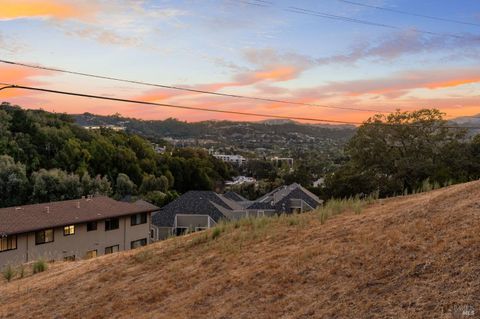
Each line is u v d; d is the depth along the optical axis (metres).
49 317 10.45
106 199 39.19
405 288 6.83
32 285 13.94
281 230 13.64
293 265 9.48
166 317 8.66
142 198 62.97
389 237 9.27
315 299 7.52
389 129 39.47
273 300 8.06
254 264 10.52
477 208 9.48
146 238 38.97
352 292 7.30
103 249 34.75
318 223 13.36
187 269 11.72
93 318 9.71
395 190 38.00
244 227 15.73
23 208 32.62
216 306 8.57
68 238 31.95
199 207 43.38
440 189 15.85
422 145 39.19
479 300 5.83
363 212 13.70
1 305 12.24
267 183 97.19
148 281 11.48
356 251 9.12
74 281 13.14
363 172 39.97
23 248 28.92
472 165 37.53
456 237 8.08
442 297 6.21
